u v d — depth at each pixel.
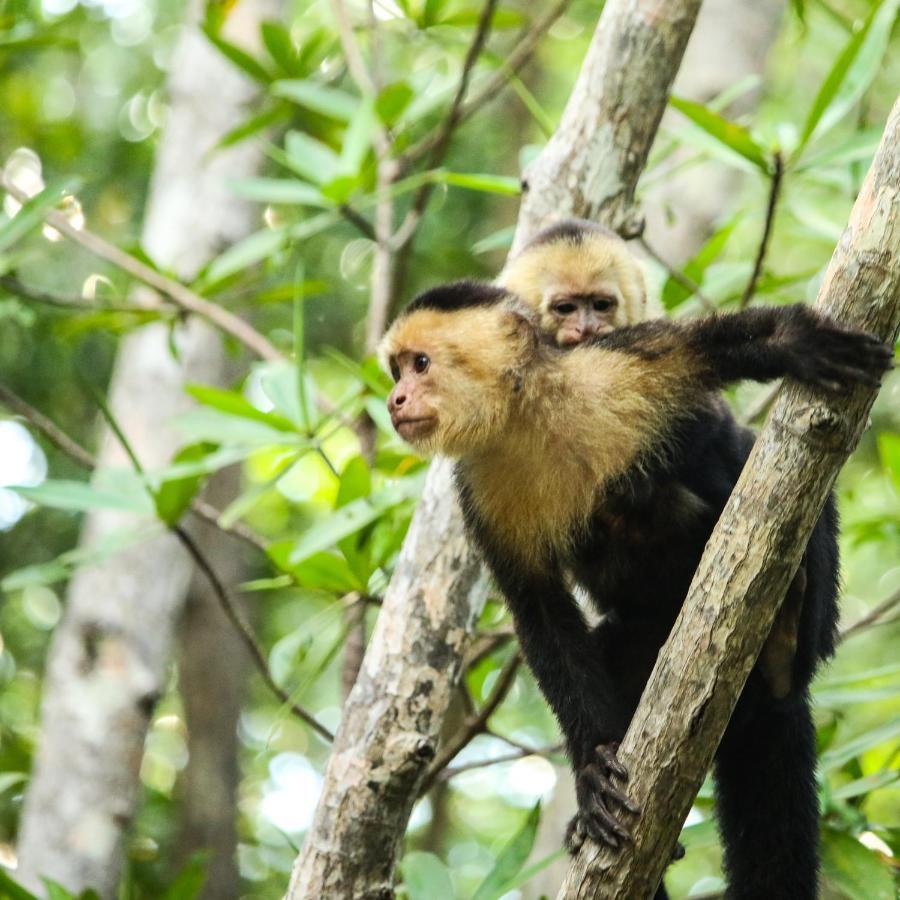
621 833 7.76
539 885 13.66
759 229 18.25
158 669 14.80
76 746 14.22
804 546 7.53
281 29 13.75
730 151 11.27
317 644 13.40
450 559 9.90
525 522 9.49
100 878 13.89
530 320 9.65
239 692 21.44
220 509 21.25
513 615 9.58
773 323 8.24
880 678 12.06
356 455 10.89
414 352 9.71
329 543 10.32
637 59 10.84
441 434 9.49
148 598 14.77
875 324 7.44
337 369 21.88
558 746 11.26
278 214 19.98
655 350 9.32
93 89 22.05
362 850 9.52
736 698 7.59
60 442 12.61
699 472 9.55
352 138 12.66
